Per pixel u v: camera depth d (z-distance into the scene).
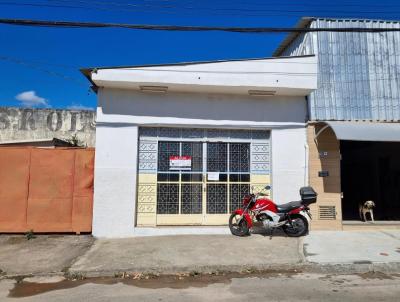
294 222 9.89
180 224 10.53
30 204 10.05
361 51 11.41
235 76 10.15
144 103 10.48
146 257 8.25
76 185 10.22
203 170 10.74
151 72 9.93
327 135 10.95
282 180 10.77
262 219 9.98
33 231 10.02
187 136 10.77
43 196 10.10
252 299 5.91
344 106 11.09
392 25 11.66
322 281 6.94
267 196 10.77
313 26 11.39
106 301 5.91
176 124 10.55
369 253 8.48
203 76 10.05
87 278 7.31
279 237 9.86
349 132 9.89
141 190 10.50
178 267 7.60
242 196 10.80
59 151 10.24
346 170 18.50
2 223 9.95
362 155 17.86
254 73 10.21
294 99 10.98
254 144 10.98
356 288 6.47
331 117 11.00
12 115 20.66
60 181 10.18
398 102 11.29
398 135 9.96
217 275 7.44
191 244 9.23
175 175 10.65
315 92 11.05
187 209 10.60
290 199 10.74
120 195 10.24
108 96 10.38
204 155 10.79
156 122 10.48
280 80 10.27
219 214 10.67
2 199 9.99
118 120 10.38
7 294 6.37
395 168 15.91
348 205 17.31
